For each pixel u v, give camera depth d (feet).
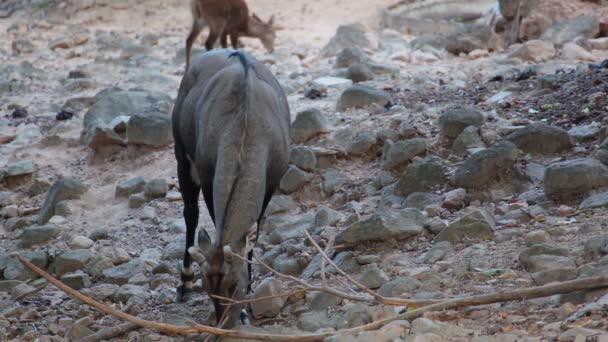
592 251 54.70
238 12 148.87
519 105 94.27
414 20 172.65
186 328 50.75
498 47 143.54
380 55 143.54
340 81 120.47
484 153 74.28
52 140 110.32
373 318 51.72
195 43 172.65
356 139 88.84
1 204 97.55
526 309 49.47
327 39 176.86
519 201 70.79
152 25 192.65
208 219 84.84
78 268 76.74
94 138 102.47
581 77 99.04
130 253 80.84
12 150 109.50
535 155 78.59
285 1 205.26
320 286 59.47
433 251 61.77
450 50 143.33
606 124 82.12
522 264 56.44
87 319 63.72
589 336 43.11
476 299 48.49
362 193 82.64
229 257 50.70
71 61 161.27
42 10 204.33
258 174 55.36
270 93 60.29
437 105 100.42
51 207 93.30
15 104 127.95
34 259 78.02
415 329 47.47
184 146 66.18
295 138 93.71
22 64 149.59
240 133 56.54
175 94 127.13
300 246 71.05
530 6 148.15
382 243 66.44
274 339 49.75
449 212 71.46
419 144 82.99
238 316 53.67
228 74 60.95
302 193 85.15
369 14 193.67
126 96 113.60
